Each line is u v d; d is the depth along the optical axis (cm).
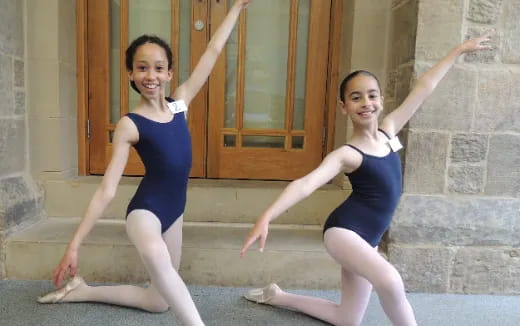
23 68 233
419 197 209
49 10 233
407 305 134
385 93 238
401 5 218
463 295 209
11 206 212
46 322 170
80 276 195
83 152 263
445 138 205
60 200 244
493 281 211
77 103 259
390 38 233
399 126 161
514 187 209
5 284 202
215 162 268
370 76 145
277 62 266
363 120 143
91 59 258
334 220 150
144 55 145
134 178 260
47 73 237
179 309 138
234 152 267
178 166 155
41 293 194
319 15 256
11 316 174
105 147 264
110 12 258
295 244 217
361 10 234
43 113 240
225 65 261
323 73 261
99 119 262
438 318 184
